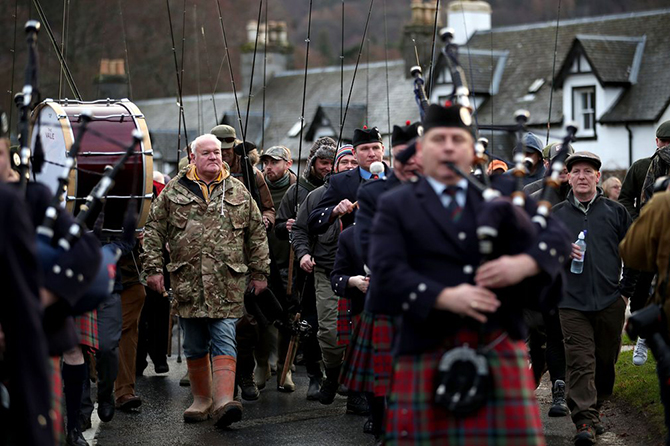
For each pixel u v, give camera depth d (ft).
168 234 28.99
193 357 29.58
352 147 31.60
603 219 27.58
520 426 16.01
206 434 28.04
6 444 15.25
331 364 31.12
